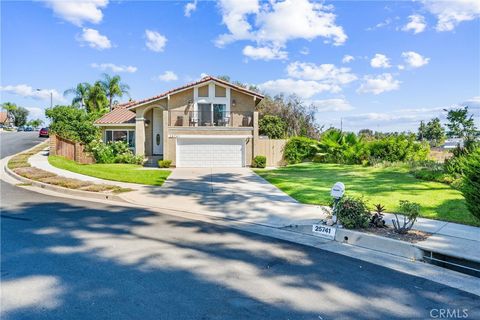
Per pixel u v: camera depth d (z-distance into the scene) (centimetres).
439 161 1969
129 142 2803
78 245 619
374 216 736
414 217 693
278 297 428
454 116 1956
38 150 2638
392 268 545
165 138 2339
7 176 1573
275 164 2564
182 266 527
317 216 869
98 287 442
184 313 379
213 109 2509
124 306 392
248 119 2472
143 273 494
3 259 540
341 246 661
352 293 446
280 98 4309
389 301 426
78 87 4856
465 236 662
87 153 2477
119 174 1669
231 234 729
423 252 590
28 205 982
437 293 453
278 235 733
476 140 1533
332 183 1431
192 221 843
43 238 657
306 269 529
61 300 404
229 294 432
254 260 565
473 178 715
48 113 2623
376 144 2334
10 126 9662
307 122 4194
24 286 440
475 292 460
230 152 2412
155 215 898
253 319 371
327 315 385
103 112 4147
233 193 1235
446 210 880
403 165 1947
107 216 869
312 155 2630
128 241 653
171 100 2477
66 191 1227
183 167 2331
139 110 2533
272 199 1117
